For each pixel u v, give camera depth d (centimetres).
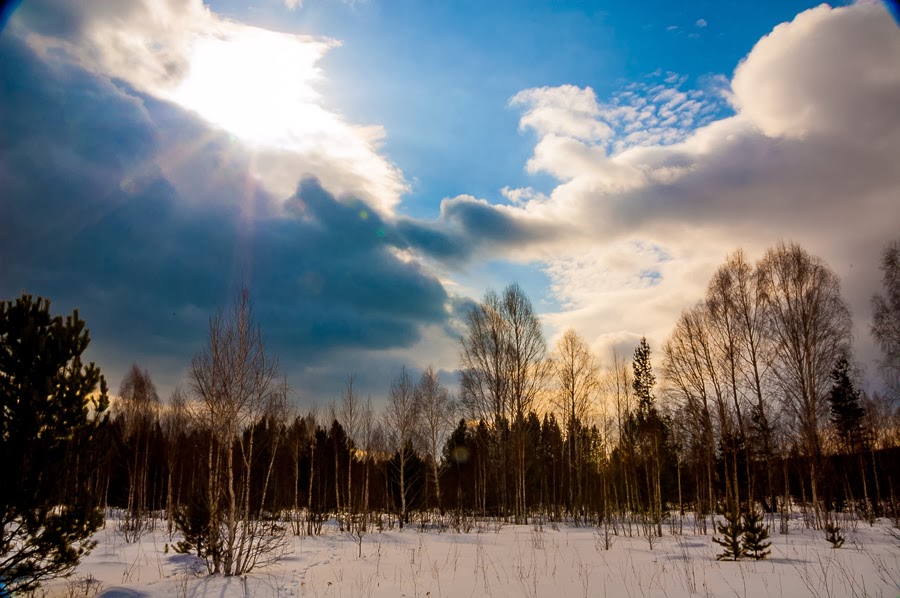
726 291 3378
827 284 3109
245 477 1723
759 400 3278
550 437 5653
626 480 3131
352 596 1249
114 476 4097
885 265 2611
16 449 1052
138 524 2680
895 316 2553
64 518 1105
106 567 1622
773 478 4041
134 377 4212
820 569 1416
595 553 1967
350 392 3553
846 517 3338
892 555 1655
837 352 3089
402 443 3684
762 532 1653
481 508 4541
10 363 1085
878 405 4088
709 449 3347
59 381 1130
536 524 3634
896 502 3419
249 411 1622
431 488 4147
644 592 1216
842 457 4212
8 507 1035
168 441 3909
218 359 1586
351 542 2462
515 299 4047
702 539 2405
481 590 1297
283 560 1805
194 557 1820
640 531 2980
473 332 4041
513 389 3956
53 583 1351
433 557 1920
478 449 4359
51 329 1144
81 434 1172
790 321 3127
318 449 4138
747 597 1132
